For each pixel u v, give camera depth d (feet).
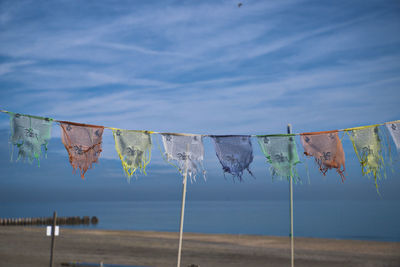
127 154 24.91
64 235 81.20
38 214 393.50
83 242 67.31
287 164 25.94
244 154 26.17
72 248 59.11
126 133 25.12
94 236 82.23
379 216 309.83
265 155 26.23
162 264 48.06
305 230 177.99
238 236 101.19
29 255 50.24
